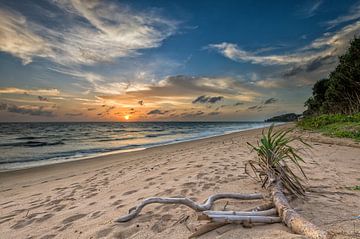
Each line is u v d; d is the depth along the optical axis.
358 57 21.50
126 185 4.22
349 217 2.11
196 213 2.51
